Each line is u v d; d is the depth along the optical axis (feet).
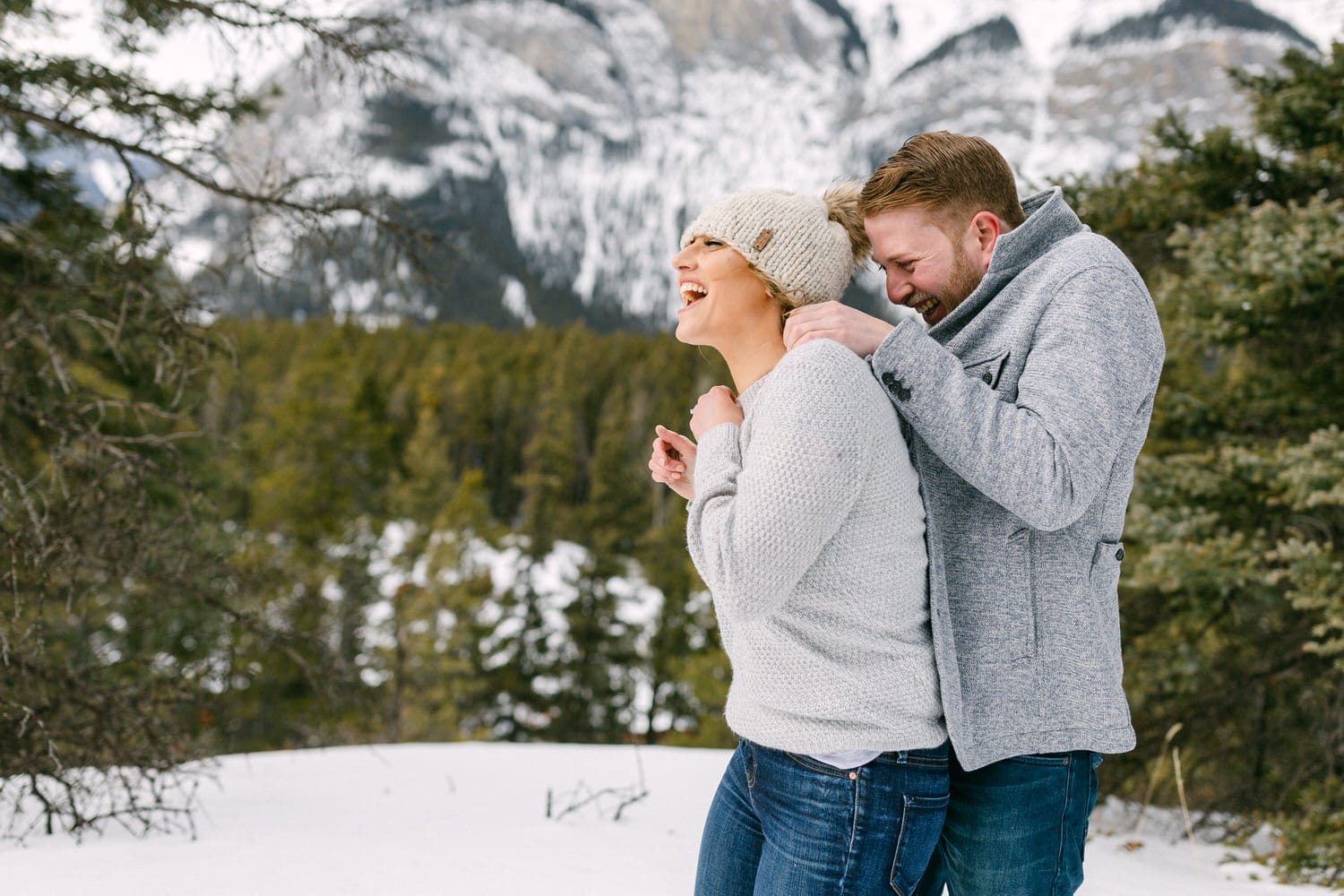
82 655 21.02
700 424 5.03
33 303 18.21
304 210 17.61
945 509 5.13
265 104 19.21
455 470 211.20
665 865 10.99
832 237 5.34
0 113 16.93
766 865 4.83
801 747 4.60
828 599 4.59
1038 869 4.97
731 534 4.39
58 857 10.73
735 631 4.86
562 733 102.53
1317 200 20.53
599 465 137.39
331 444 115.75
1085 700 4.95
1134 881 14.34
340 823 13.39
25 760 13.56
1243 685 23.59
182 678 17.35
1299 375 23.24
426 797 15.89
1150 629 24.23
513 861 10.79
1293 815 20.86
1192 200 24.62
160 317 17.31
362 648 87.86
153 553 16.96
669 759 20.92
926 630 4.87
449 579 103.24
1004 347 5.09
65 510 16.21
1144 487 21.97
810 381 4.54
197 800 15.65
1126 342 4.90
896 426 4.81
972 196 5.40
